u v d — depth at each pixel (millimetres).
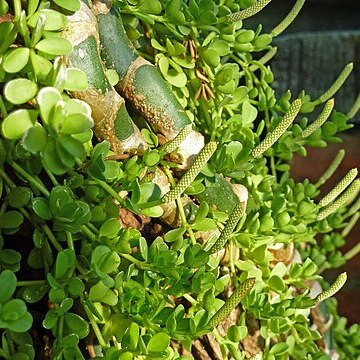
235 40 336
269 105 373
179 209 292
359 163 625
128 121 281
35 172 258
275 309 321
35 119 230
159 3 288
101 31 282
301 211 346
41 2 248
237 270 339
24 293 262
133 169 270
